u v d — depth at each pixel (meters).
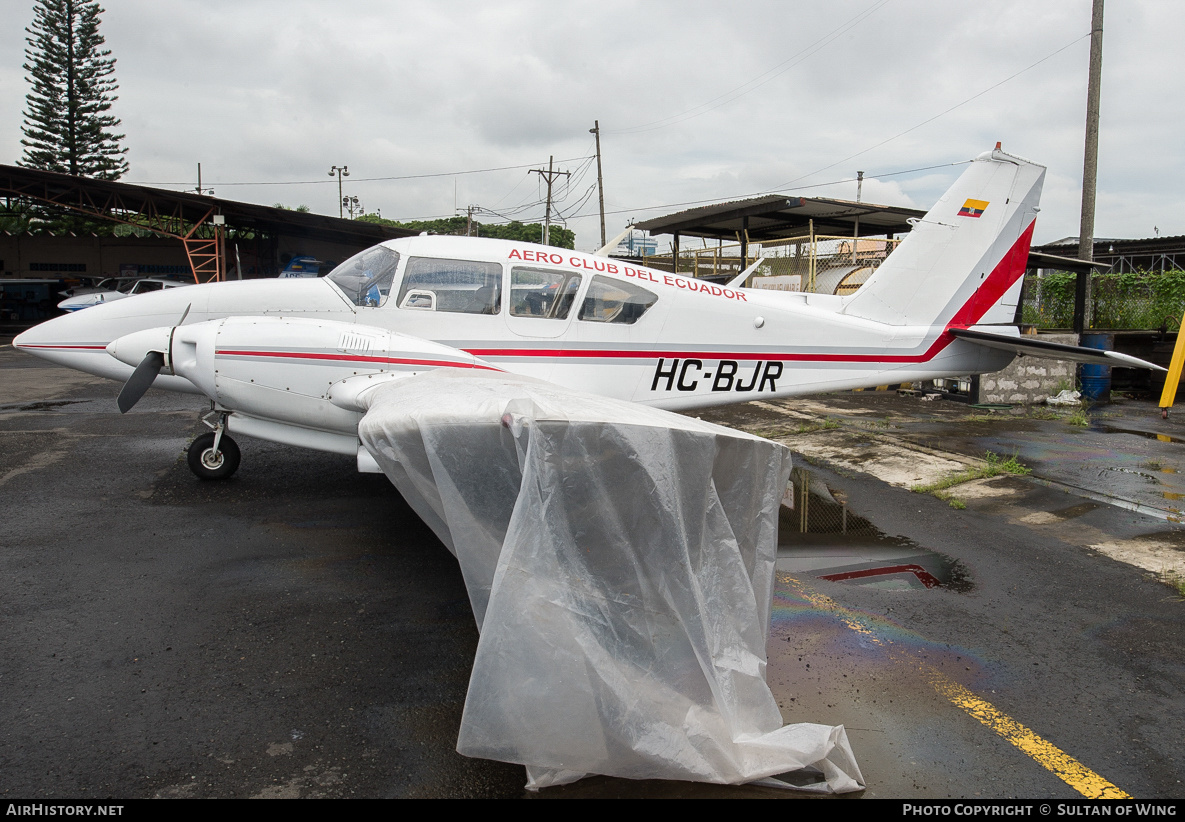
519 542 2.22
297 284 5.57
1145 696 2.97
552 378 5.76
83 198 20.30
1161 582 4.17
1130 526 5.15
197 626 3.28
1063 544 4.79
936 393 11.20
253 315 5.41
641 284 5.92
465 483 2.53
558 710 2.15
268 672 2.92
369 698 2.76
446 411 2.70
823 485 6.15
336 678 2.89
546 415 2.33
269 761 2.37
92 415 8.20
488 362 5.53
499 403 2.67
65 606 3.41
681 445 2.35
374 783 2.28
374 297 5.46
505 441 2.52
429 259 5.50
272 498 5.22
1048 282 14.25
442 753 2.45
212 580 3.79
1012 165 6.98
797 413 9.66
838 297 6.80
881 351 6.73
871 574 4.24
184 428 7.58
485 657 2.14
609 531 2.29
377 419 2.92
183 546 4.24
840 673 3.09
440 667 3.00
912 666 3.17
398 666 3.00
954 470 6.64
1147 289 13.73
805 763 2.30
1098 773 2.47
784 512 5.39
